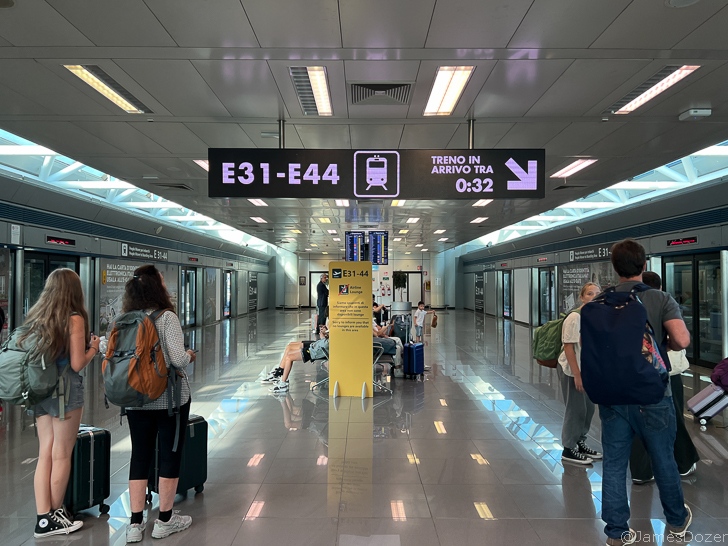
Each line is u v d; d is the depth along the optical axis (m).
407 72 4.65
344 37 3.98
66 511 3.30
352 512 3.48
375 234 19.50
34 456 4.69
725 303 9.08
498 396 7.19
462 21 3.73
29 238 9.66
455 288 36.03
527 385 8.01
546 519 3.37
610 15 3.63
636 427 2.91
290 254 36.31
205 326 20.33
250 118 5.95
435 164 5.26
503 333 17.03
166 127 6.27
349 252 19.50
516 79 4.80
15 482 4.07
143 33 3.90
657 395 2.71
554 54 4.27
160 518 3.17
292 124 6.15
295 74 4.72
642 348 2.75
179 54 4.26
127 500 3.73
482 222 16.58
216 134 6.59
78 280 3.27
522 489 3.87
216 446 4.95
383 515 3.43
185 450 3.73
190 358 3.21
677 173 10.37
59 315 3.09
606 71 4.61
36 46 4.10
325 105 5.52
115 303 13.31
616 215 12.47
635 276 3.05
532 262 19.88
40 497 3.19
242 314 28.05
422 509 3.52
